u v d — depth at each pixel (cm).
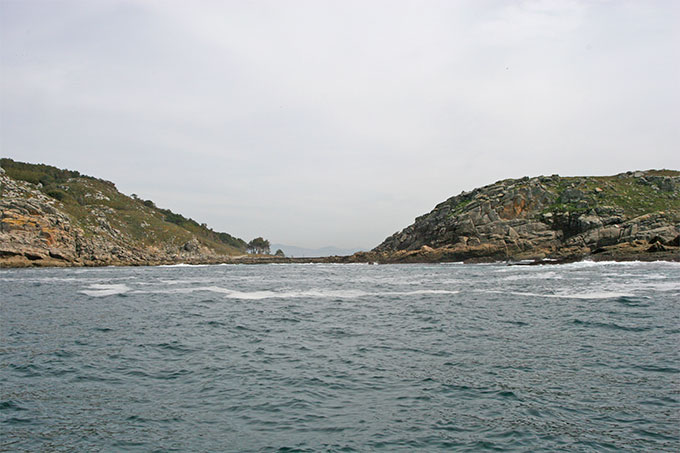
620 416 984
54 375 1364
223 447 881
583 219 8312
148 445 892
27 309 2838
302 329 2077
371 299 3262
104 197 17825
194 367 1438
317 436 924
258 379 1304
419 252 9712
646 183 9931
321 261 13000
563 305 2639
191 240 16075
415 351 1611
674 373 1269
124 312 2684
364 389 1204
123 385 1264
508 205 9438
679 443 854
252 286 4588
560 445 861
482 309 2602
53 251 10169
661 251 6575
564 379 1241
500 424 962
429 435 919
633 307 2462
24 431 961
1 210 9875
